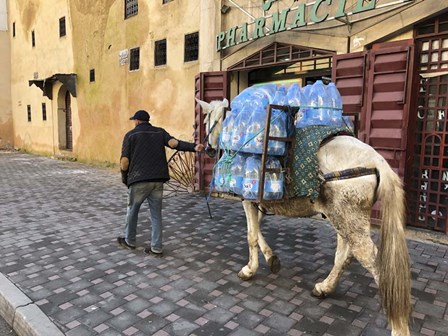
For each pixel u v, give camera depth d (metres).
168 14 10.42
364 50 6.10
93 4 13.86
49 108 18.41
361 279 4.25
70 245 5.36
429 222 5.76
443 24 5.44
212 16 8.60
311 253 5.03
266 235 5.76
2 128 22.84
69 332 3.22
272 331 3.24
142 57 11.59
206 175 8.76
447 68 5.44
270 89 3.87
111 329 3.27
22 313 3.50
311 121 3.65
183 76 10.07
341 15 6.15
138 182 4.78
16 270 4.50
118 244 5.40
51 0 17.08
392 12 5.71
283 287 4.06
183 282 4.18
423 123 5.71
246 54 7.95
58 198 8.59
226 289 4.02
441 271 4.45
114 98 13.15
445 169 5.53
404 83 5.52
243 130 3.56
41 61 18.58
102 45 13.54
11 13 21.75
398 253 2.80
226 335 3.18
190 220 6.62
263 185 3.41
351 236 3.18
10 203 8.07
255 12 7.83
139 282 4.18
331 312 3.55
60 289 4.01
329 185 3.24
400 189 3.03
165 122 10.84
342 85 6.27
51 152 18.56
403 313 2.74
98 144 14.46
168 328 3.28
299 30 6.94
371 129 5.92
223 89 8.45
